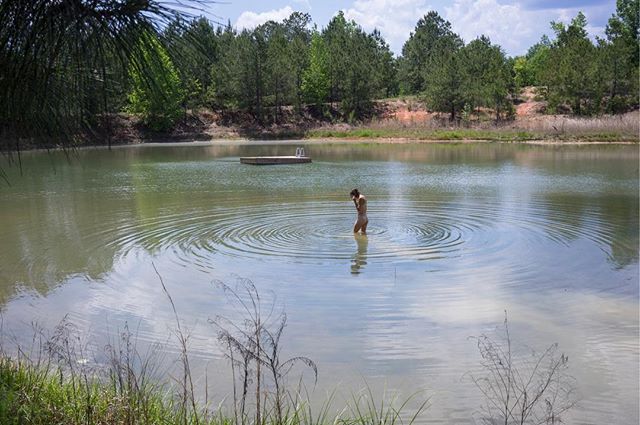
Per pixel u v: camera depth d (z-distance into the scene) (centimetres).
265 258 1209
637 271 1102
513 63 8750
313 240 1370
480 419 589
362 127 6850
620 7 8212
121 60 311
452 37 10256
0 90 313
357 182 2534
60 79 324
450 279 1060
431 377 683
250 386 649
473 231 1465
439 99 6831
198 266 1152
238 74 6675
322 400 627
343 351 754
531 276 1075
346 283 1039
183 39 304
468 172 2941
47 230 1505
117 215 1725
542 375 680
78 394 498
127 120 6169
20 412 439
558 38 8281
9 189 2358
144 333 811
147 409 464
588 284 1026
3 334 800
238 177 2761
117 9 301
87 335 802
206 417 508
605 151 4353
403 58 10000
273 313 891
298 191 2245
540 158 3800
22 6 294
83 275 1096
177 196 2125
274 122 7050
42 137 341
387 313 892
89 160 3841
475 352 749
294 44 7738
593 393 639
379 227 1520
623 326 832
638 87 6525
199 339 788
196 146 5550
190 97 6500
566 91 6581
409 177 2723
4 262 1188
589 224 1553
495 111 7081
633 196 2070
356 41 7862
